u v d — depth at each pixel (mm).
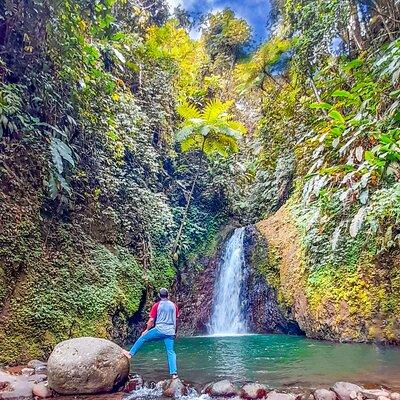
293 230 9539
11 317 5434
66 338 5922
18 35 6477
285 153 11984
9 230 5785
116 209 8898
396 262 6672
